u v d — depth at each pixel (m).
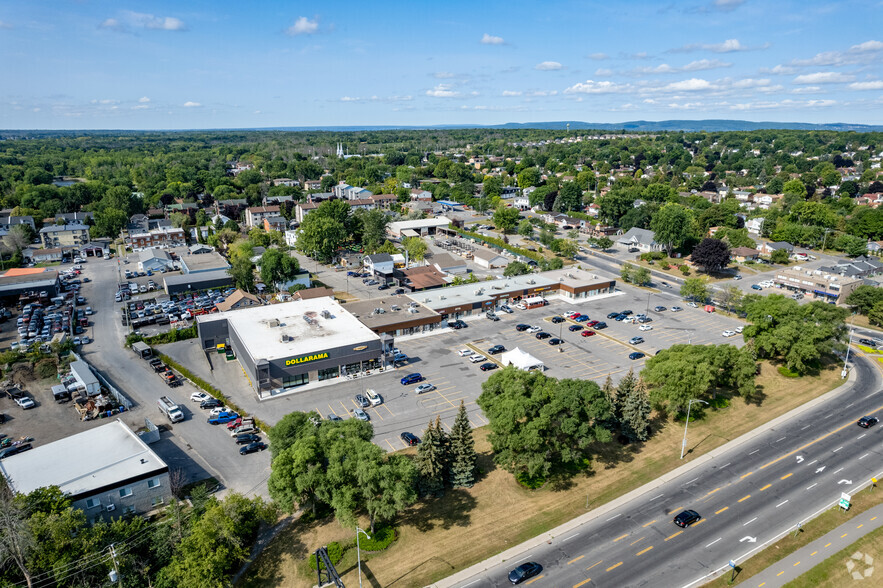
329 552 55.03
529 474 64.94
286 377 91.44
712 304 138.00
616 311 131.88
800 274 146.25
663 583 51.59
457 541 57.16
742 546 56.50
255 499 56.75
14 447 73.62
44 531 49.62
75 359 101.06
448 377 95.75
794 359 92.81
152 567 52.47
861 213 199.75
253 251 173.25
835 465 70.44
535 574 52.47
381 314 120.00
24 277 149.38
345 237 194.88
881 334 119.19
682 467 70.31
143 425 80.62
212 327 106.81
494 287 139.38
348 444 57.31
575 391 66.44
